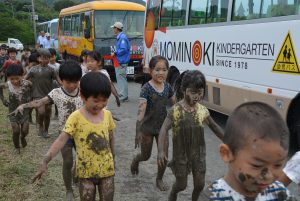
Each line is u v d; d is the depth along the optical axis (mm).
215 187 1805
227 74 7254
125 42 10930
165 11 10047
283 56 5773
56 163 5809
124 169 5664
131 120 8805
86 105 3564
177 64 9359
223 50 7352
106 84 3473
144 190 4926
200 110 3893
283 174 2295
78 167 3627
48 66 7152
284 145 1612
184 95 3871
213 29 7691
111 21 15516
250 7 6625
